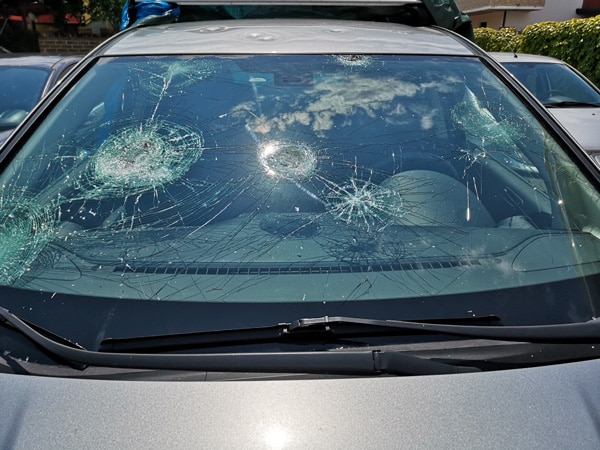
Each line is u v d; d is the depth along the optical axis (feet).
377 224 5.87
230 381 4.42
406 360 4.57
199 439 4.01
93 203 6.00
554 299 5.25
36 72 17.87
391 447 3.98
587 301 5.24
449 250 5.66
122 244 5.65
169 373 4.50
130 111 6.84
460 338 4.87
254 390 4.34
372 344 4.79
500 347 4.81
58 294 5.19
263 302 5.11
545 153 6.56
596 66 30.63
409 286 5.29
